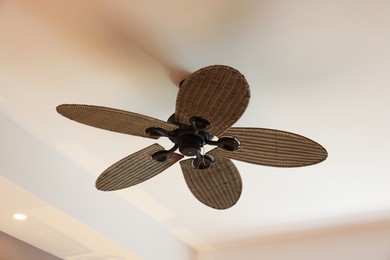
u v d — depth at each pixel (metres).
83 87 2.65
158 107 2.75
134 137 3.04
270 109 2.68
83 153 3.29
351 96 2.54
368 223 4.04
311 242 4.41
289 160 2.31
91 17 2.21
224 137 2.22
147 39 2.29
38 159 3.15
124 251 3.88
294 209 3.86
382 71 2.37
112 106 2.78
